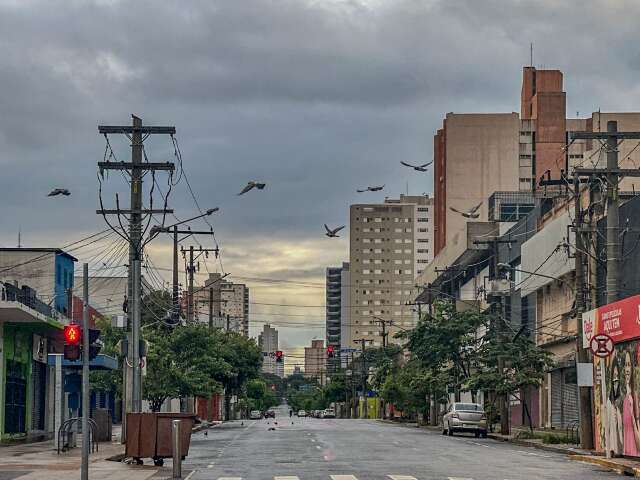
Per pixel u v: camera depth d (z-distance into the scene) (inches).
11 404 1685.5
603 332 1370.6
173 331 2332.7
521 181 5438.0
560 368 2255.2
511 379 2076.8
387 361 4387.3
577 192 1540.4
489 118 5442.9
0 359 1605.6
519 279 2701.8
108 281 3540.8
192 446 1616.6
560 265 2240.4
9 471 1007.6
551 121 5452.8
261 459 1263.5
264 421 3814.0
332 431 2326.5
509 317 2800.2
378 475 999.0
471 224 3189.0
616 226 1405.0
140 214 1462.8
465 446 1632.6
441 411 3555.6
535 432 2156.7
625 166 3678.6
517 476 1000.9
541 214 2554.1
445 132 5506.9
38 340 1862.7
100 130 1460.4
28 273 2167.8
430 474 1013.2
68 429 1366.9
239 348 3560.5
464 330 2508.6
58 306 2182.6
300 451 1440.7
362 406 5698.8
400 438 1919.3
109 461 1182.3
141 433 1131.3
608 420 1333.7
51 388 1999.3
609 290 1384.1
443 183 5575.8
